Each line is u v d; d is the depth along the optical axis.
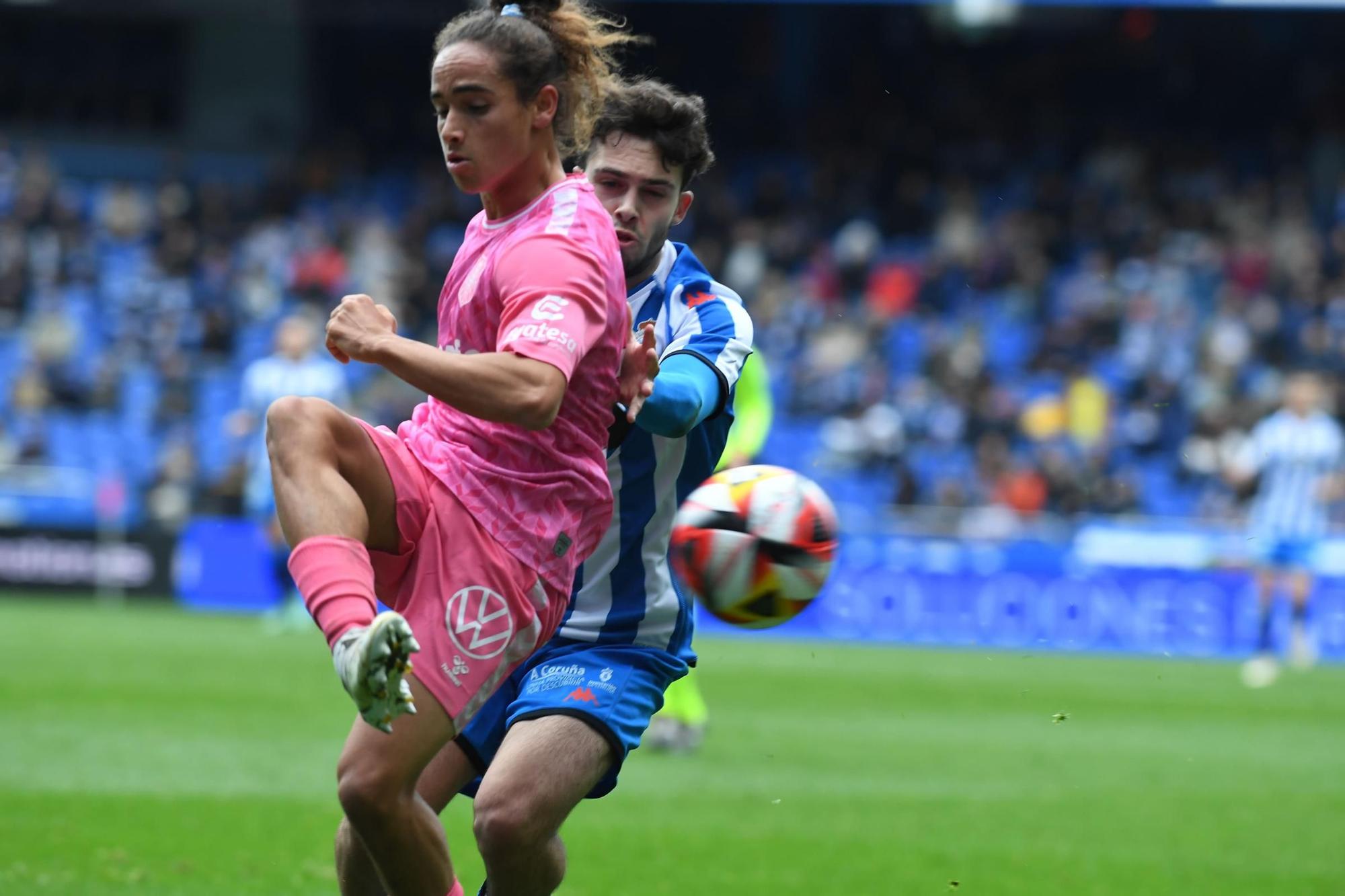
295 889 18.03
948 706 40.97
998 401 76.25
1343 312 86.94
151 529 65.19
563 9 12.17
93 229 87.12
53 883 17.66
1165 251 91.31
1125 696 44.81
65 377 75.75
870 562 63.34
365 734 11.11
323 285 84.88
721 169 98.81
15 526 65.19
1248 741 35.88
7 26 96.31
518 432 11.55
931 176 98.25
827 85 102.62
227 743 29.50
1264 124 100.94
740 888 19.14
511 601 11.49
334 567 10.61
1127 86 101.31
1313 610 61.59
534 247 11.41
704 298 14.41
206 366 78.81
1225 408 75.19
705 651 56.47
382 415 70.44
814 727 35.84
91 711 33.19
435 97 11.68
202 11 92.38
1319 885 20.19
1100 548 62.16
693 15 101.06
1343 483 64.62
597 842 21.86
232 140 98.56
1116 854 22.03
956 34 101.56
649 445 13.75
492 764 12.52
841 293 87.44
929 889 19.44
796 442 75.81
